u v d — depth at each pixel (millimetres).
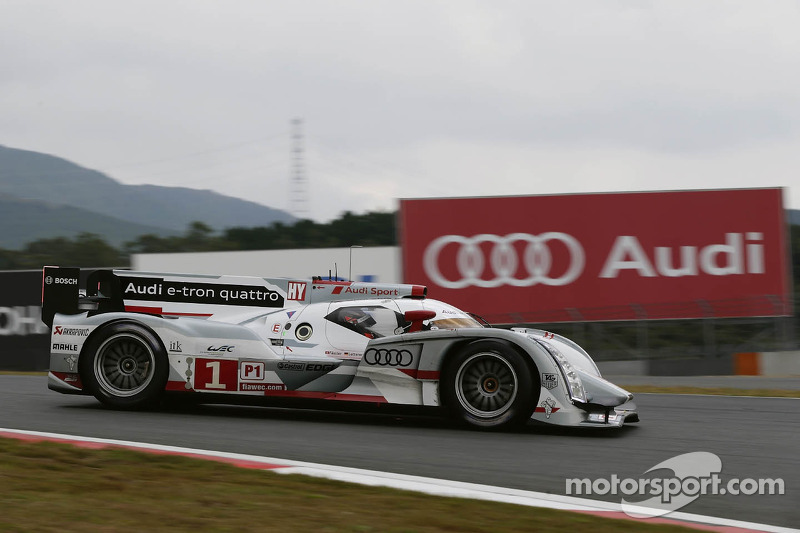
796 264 86625
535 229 71688
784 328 70250
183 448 18766
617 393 23125
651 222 71500
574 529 13000
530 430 22250
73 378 23969
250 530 12492
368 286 25109
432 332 22500
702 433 22406
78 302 25062
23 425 21391
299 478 15867
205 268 72062
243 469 16406
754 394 36250
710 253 71188
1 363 63344
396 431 21734
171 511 13344
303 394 23062
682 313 70750
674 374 63344
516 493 15461
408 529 12781
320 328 24062
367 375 22875
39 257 172250
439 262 71375
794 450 19906
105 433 20391
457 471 17188
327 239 155000
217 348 23422
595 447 20000
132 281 25688
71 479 15258
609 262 71312
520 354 21719
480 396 22109
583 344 71062
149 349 23547
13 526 12109
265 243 155375
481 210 71875
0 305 63562
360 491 15094
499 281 71375
